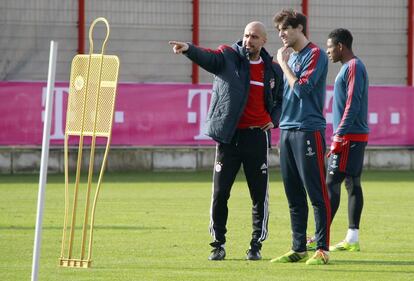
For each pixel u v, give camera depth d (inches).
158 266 1173.1
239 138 1232.2
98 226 1565.0
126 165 2773.1
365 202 2007.9
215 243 1236.5
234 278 1090.7
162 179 2571.4
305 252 1221.7
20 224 1576.0
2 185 2361.0
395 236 1482.5
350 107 1322.6
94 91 1058.1
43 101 2664.9
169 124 2748.5
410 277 1107.9
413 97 2888.8
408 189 2329.0
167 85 2738.7
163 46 2874.0
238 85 1214.3
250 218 1710.1
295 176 1208.2
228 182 1237.7
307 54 1175.0
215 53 1215.6
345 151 1333.7
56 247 1321.4
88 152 2736.2
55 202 1948.8
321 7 2972.4
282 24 1178.6
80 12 2807.6
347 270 1156.5
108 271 1130.7
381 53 3002.0
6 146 2694.4
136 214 1748.3
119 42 2844.5
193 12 2886.3
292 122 1189.1
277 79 1240.8
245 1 2928.2
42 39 2792.8
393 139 2888.8
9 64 2773.1
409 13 3014.3
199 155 2817.4
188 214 1752.0
